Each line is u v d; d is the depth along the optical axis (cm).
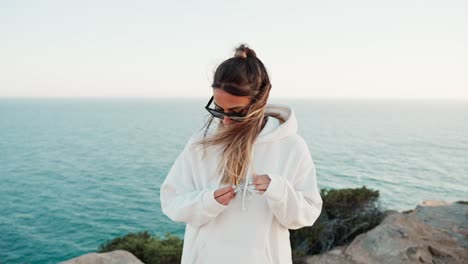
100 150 9306
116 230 3625
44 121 19400
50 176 6266
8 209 4397
